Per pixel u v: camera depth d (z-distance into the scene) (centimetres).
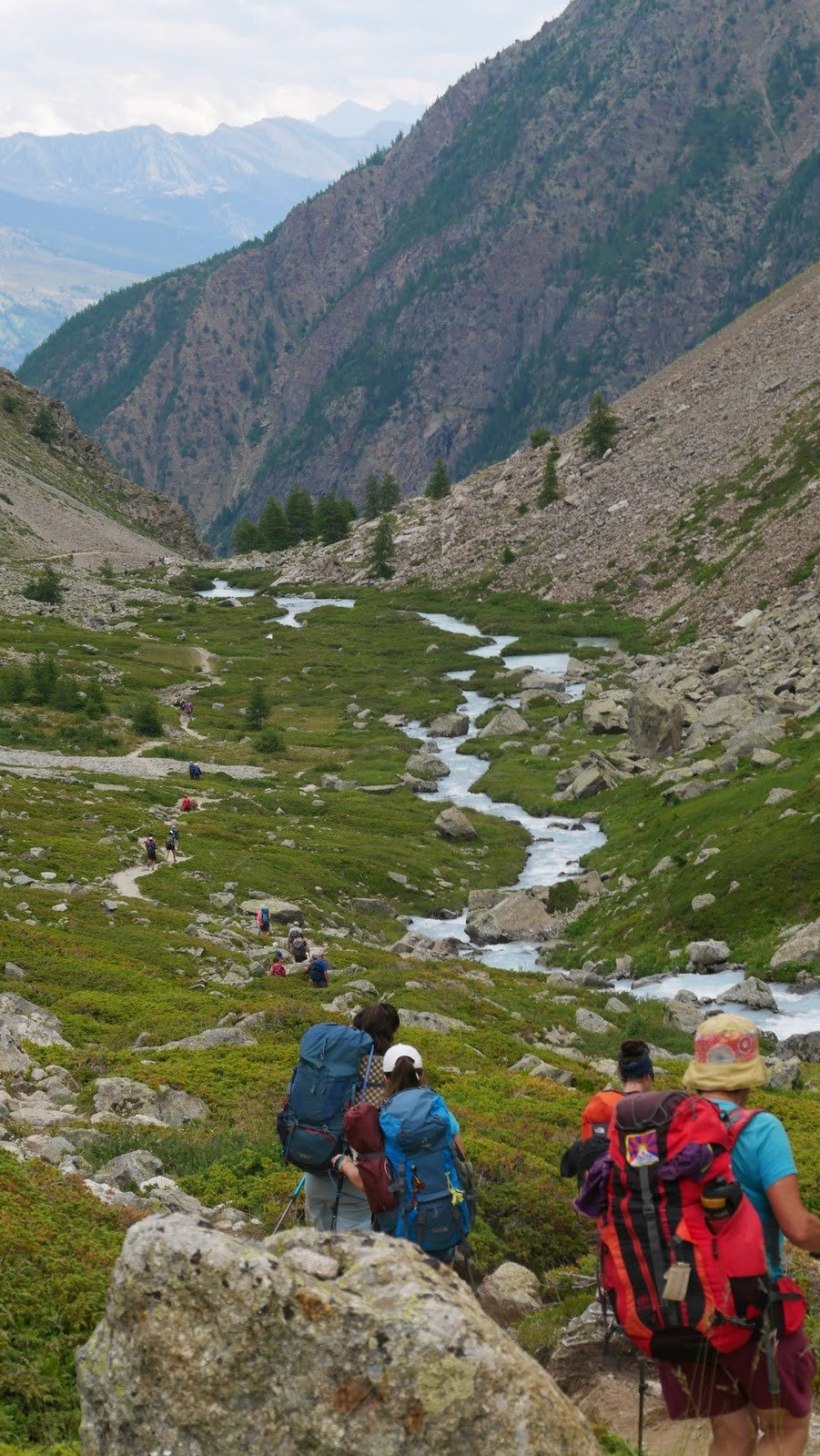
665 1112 586
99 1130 1831
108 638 16662
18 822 6625
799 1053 3625
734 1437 585
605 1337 898
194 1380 577
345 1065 974
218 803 8681
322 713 13238
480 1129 1948
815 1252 574
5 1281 991
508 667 14500
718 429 19538
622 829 7575
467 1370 559
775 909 5053
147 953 4131
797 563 13700
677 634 14100
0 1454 743
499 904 6438
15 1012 2786
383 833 8262
